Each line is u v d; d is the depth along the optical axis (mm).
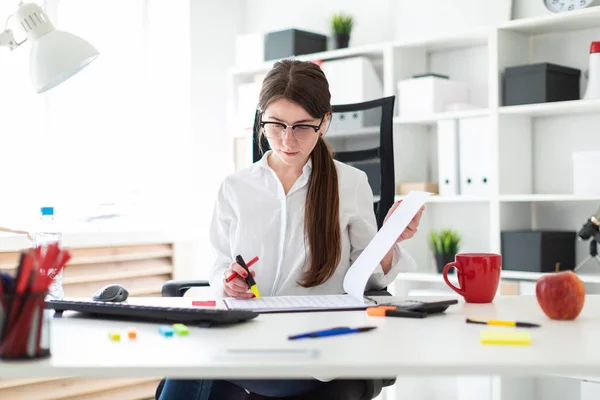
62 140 3514
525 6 3154
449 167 3129
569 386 2984
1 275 1012
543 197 2836
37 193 3379
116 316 1367
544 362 967
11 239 3027
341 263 1841
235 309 1401
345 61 3395
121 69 3777
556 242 2918
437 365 964
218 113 4055
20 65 3326
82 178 3588
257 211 1841
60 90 3502
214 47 4031
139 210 3811
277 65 1720
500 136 2994
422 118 3174
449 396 3098
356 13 3729
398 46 3289
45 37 1894
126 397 3248
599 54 2781
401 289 3322
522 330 1203
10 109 3299
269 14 4113
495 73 2982
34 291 1017
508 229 3031
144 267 3492
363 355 1018
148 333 1208
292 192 1826
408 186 3238
